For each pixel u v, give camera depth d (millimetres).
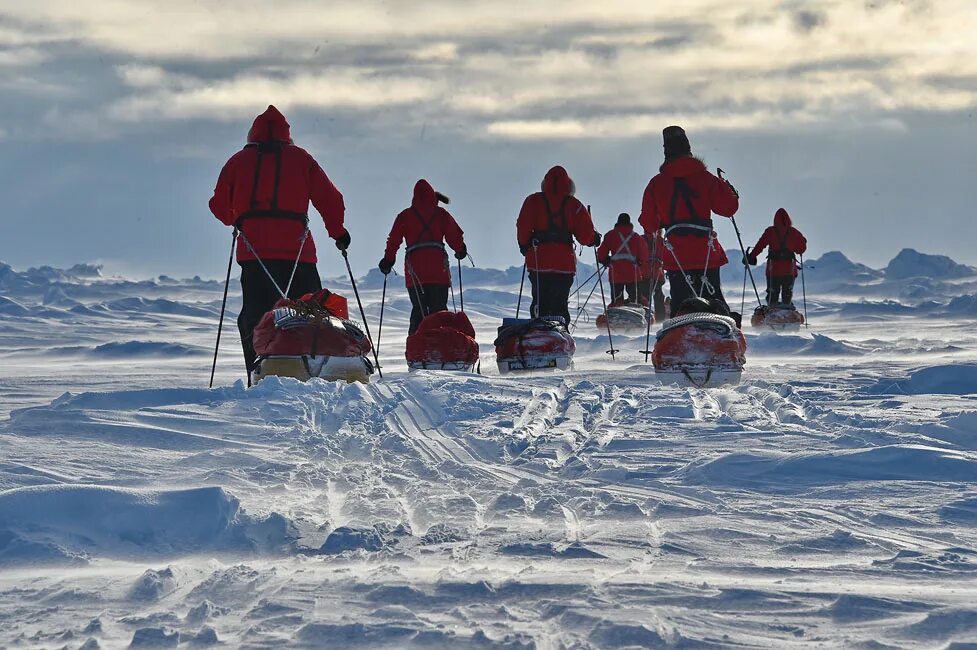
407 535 7523
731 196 23609
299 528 7586
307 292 17688
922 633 5406
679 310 18000
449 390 14422
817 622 5570
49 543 7324
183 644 5305
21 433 11414
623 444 11203
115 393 13766
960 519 8031
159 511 7789
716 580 6355
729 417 12953
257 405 13023
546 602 5859
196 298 95188
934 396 15422
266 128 17766
